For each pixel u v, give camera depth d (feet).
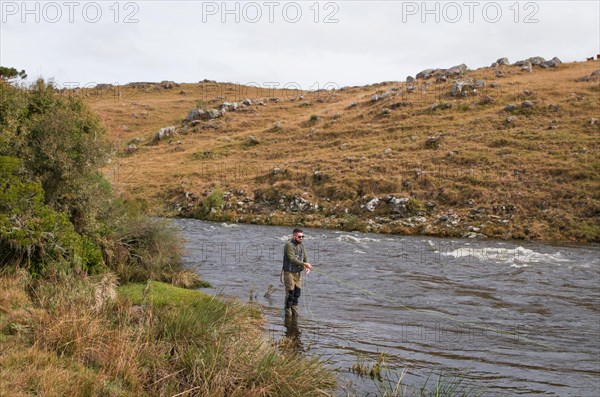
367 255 67.62
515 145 123.03
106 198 43.78
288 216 107.76
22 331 22.12
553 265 60.90
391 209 102.78
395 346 32.53
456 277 54.13
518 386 26.68
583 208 91.86
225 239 81.87
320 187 116.98
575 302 44.29
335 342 32.86
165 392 20.26
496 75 189.47
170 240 52.44
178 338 25.02
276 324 36.42
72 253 33.86
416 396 24.79
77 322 23.00
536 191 99.71
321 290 48.01
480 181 106.63
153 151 181.16
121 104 264.72
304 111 212.64
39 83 44.27
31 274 30.73
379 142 144.46
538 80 174.09
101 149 40.11
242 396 21.08
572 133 125.29
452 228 91.35
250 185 127.44
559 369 29.19
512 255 67.77
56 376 18.52
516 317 39.75
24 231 30.58
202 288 47.01
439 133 141.79
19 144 36.29
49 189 37.70
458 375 27.99
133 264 45.78
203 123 204.03
